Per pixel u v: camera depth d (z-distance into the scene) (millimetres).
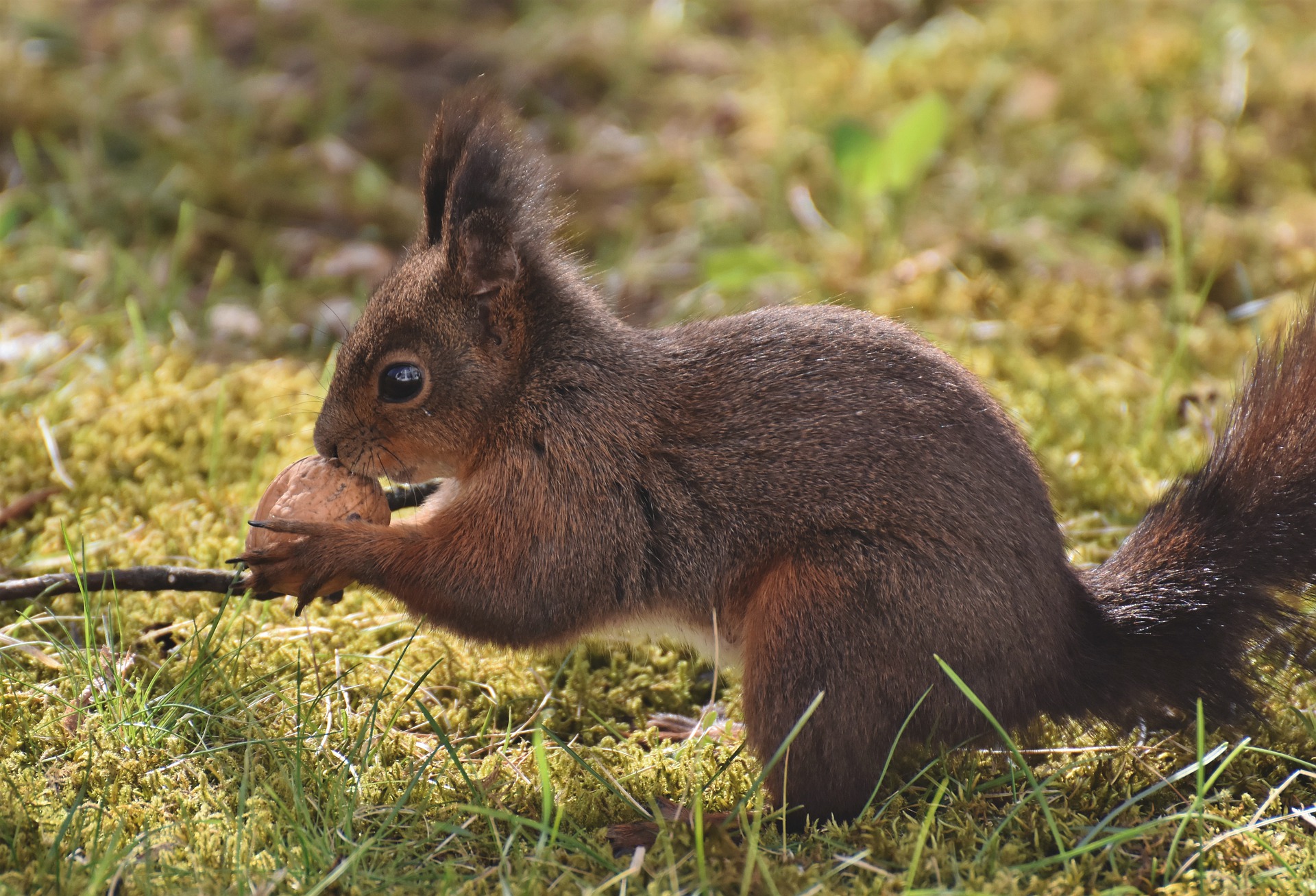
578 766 8570
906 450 8180
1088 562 10703
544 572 8609
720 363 8727
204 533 10758
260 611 10000
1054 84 18297
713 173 17281
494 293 8711
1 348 13219
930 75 18641
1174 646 8422
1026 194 16641
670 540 8531
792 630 7906
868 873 7453
